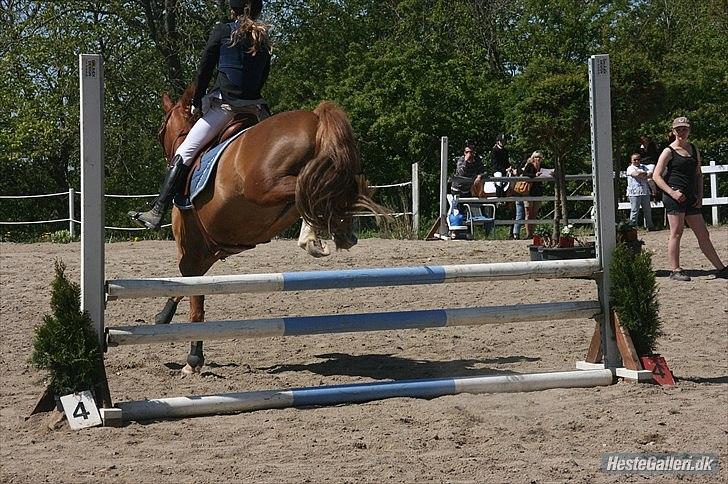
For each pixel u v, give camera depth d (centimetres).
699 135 3484
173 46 3953
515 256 1805
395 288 1502
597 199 905
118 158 3831
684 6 4238
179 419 768
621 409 783
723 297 1381
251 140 825
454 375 934
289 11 4409
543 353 1051
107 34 3719
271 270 1623
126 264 1738
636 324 884
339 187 760
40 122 3516
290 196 786
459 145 3778
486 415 766
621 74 1964
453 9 4359
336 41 4375
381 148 3772
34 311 1313
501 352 1061
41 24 3678
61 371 755
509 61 4378
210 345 1112
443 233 2323
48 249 2123
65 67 3678
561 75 1912
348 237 782
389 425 736
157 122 3928
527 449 672
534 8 3934
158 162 3947
